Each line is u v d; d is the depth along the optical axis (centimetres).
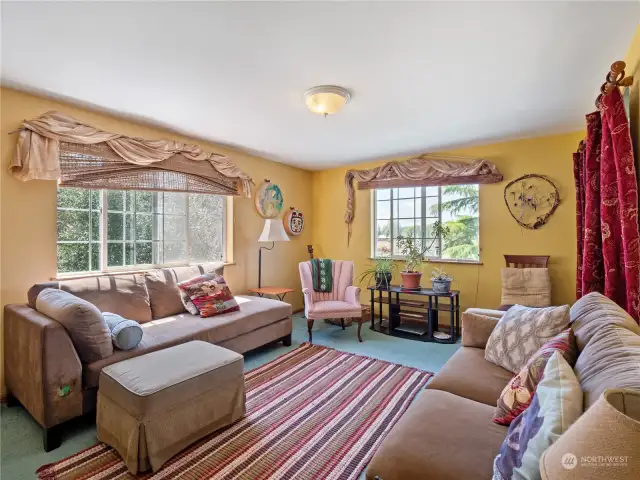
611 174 175
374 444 193
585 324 157
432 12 160
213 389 200
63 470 171
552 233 368
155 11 157
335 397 247
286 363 312
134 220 327
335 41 184
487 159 399
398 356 331
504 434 128
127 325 224
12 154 241
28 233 251
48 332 189
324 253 533
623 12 161
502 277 367
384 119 309
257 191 446
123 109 279
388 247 482
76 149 269
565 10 159
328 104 248
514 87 244
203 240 389
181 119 305
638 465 56
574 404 94
